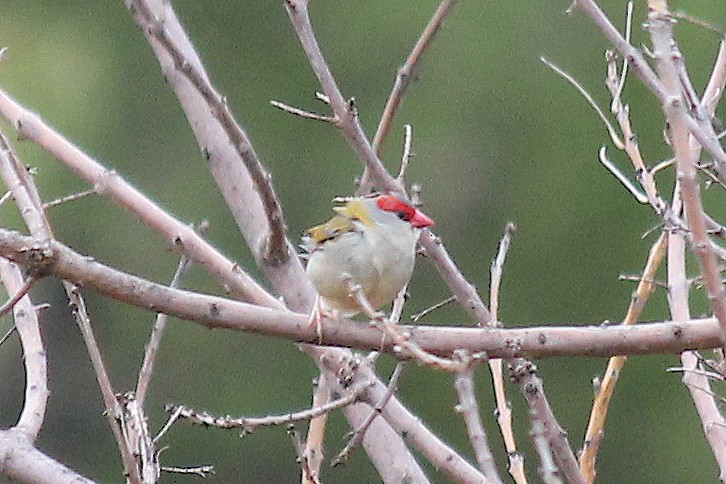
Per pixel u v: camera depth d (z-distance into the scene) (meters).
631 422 15.64
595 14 4.83
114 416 4.91
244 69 16.28
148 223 6.50
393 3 16.12
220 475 16.39
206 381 16.45
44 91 16.06
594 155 15.70
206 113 7.06
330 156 16.09
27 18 16.42
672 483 15.56
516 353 5.13
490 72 15.93
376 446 6.12
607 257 15.58
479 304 5.97
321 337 5.13
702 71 14.62
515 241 15.80
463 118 15.95
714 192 13.74
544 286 15.75
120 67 16.33
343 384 6.09
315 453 6.19
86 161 6.57
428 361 4.70
